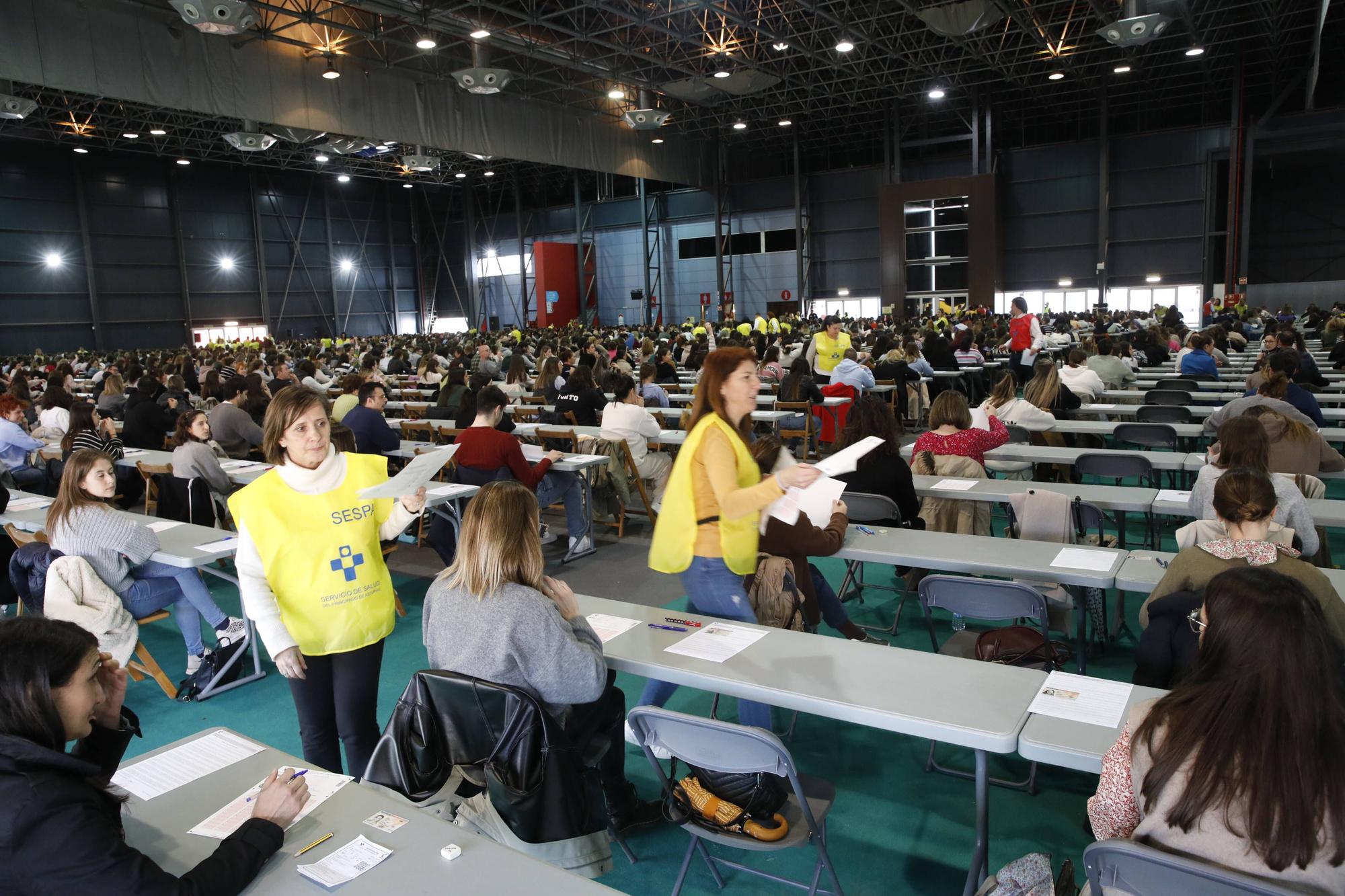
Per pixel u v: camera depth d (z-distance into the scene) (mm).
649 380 7031
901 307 26625
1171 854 1416
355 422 5766
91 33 13117
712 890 2457
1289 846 1271
